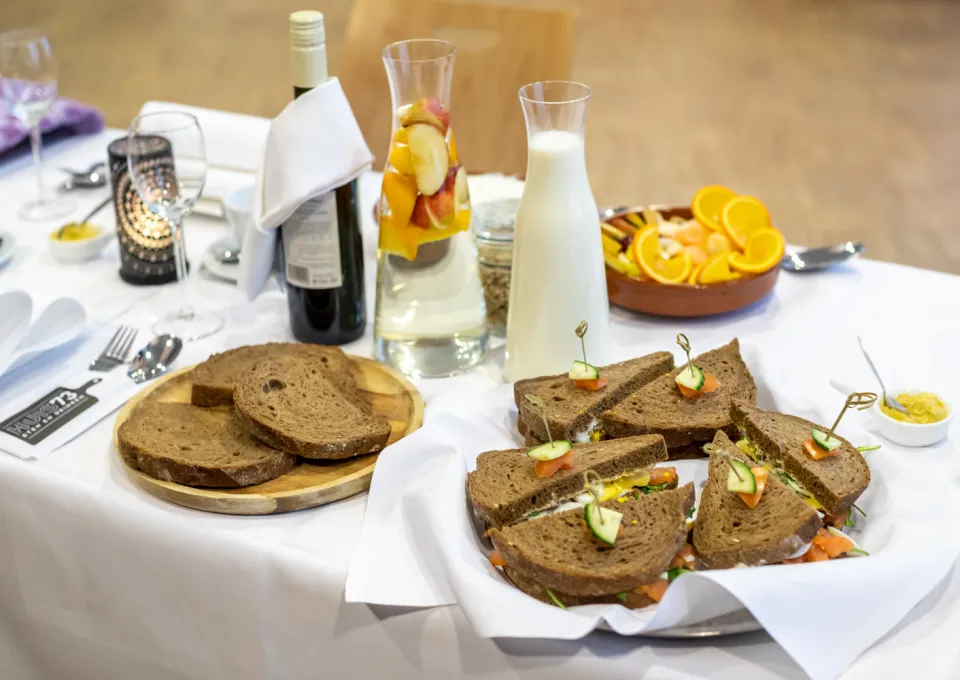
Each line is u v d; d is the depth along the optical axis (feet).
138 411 3.55
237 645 3.24
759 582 2.70
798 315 4.23
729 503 3.07
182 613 3.29
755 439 3.28
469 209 3.67
